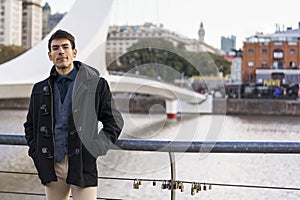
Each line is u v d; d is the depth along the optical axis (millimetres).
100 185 13773
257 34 51969
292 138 31797
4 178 13562
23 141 2863
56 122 2596
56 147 2598
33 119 2662
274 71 50281
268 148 2609
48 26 62750
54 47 2602
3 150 16266
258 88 48531
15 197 11906
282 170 18328
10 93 18078
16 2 60688
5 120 33500
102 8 22156
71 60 2625
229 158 18578
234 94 48125
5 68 19234
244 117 43844
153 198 12680
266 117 44125
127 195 12812
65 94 2615
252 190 16969
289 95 47906
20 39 61344
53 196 2719
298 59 51406
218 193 15930
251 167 18234
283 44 51688
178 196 10375
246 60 50125
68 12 22703
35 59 20016
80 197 2617
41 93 2627
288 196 16594
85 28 21750
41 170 2625
